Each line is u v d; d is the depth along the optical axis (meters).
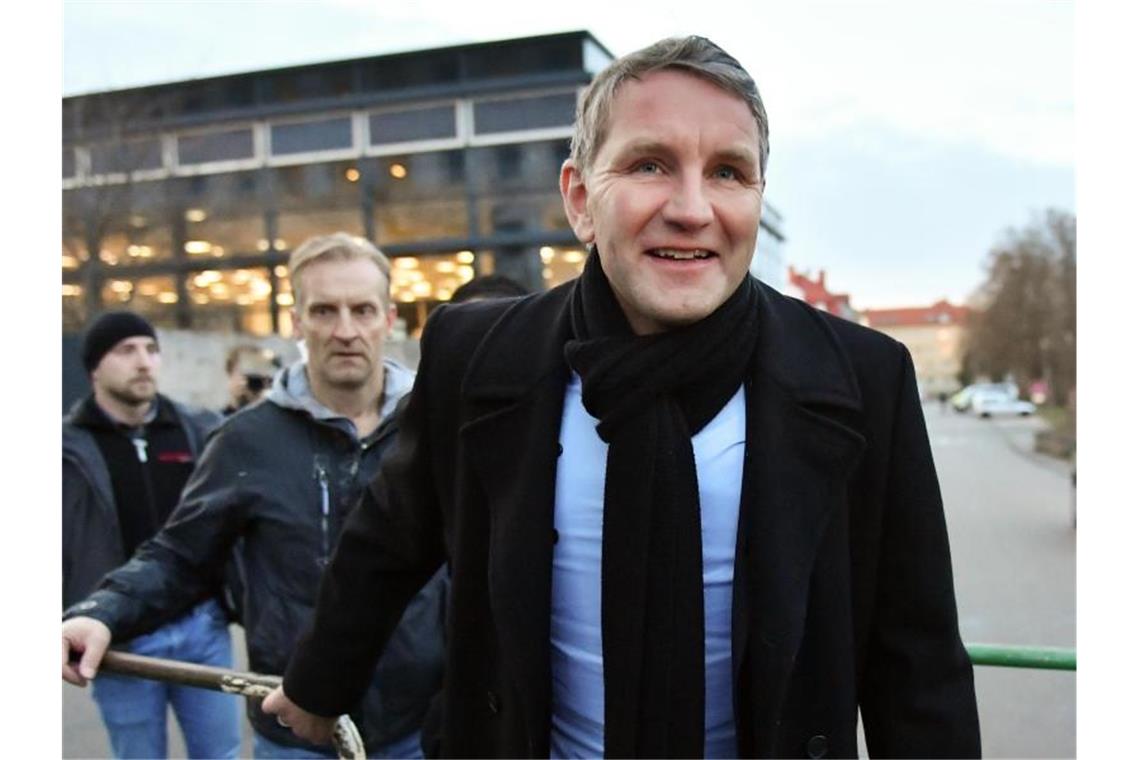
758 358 1.22
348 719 1.56
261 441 2.12
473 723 1.36
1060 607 5.93
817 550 1.21
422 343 1.46
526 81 13.42
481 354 1.35
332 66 14.99
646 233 1.12
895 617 1.30
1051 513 10.09
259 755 2.12
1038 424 29.98
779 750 1.20
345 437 2.11
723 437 1.19
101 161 14.71
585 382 1.16
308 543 2.07
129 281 15.92
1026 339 36.91
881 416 1.27
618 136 1.13
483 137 13.91
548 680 1.23
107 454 3.06
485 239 13.98
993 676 4.58
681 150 1.11
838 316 1.35
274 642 2.06
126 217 15.46
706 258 1.13
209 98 15.62
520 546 1.22
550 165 13.55
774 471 1.17
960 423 31.92
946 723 1.25
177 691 2.62
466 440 1.31
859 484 1.27
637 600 1.13
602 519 1.19
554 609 1.25
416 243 14.45
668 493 1.14
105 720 2.56
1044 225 33.16
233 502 2.08
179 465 3.21
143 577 2.04
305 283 2.13
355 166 14.95
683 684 1.14
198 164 15.91
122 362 3.06
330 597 1.52
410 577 1.52
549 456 1.24
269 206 15.80
